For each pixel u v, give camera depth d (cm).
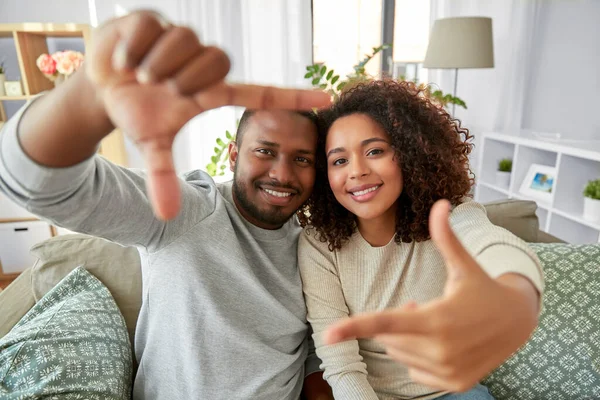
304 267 82
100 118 39
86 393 66
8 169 42
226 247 72
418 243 79
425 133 74
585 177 214
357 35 291
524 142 232
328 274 81
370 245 81
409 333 27
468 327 27
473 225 64
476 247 51
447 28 225
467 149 85
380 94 73
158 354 73
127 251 100
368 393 73
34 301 94
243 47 260
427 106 77
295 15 258
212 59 31
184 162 275
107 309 88
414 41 303
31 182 42
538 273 41
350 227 82
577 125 272
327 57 291
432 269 79
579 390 86
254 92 37
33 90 226
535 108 281
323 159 79
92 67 31
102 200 51
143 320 75
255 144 72
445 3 272
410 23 298
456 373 28
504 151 274
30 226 231
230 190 84
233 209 78
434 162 74
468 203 77
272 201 74
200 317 70
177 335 71
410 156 72
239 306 73
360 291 81
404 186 76
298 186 75
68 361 68
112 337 81
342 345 77
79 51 249
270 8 253
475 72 281
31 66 225
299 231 90
